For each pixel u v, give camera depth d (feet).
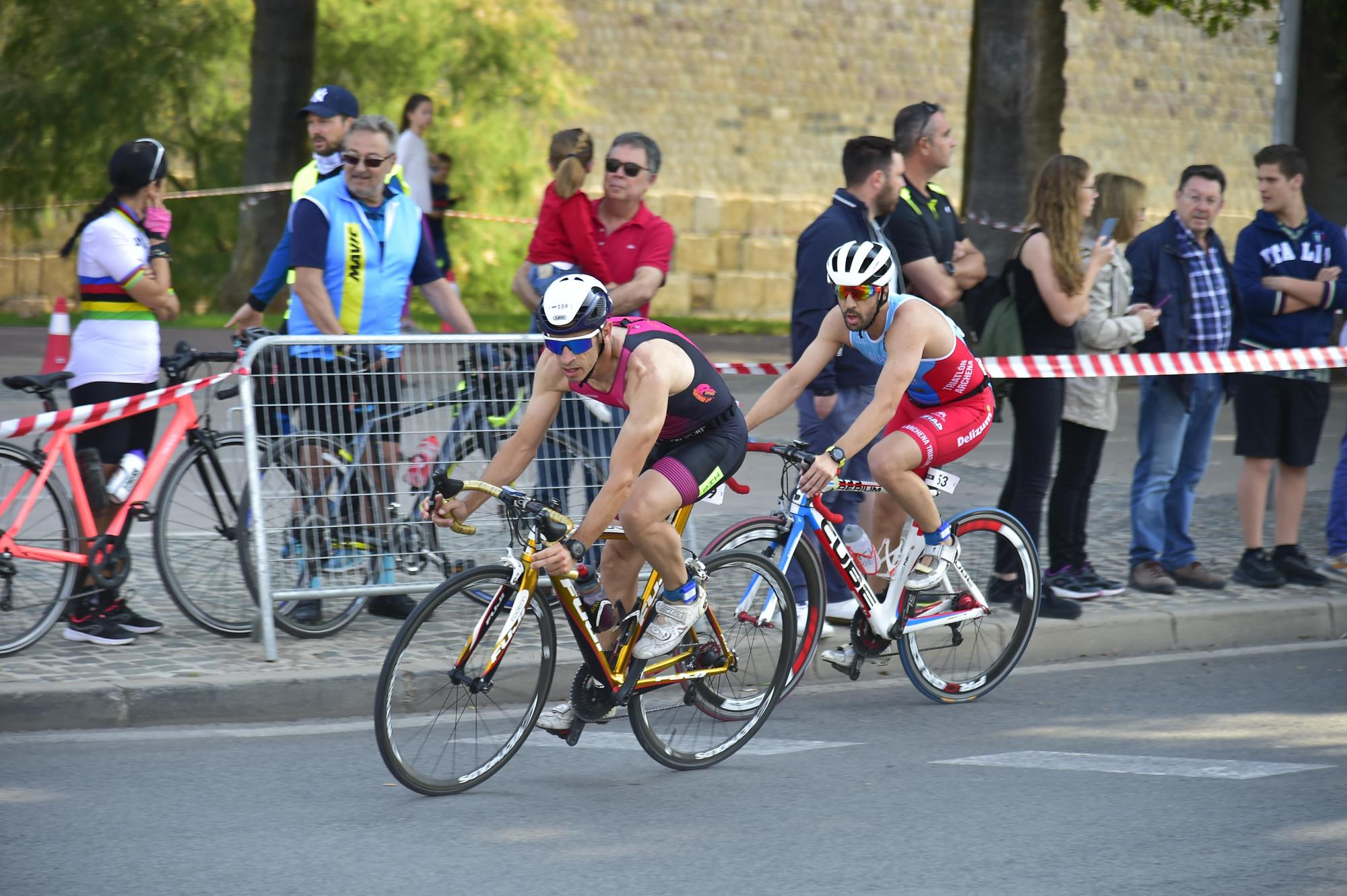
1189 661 78.84
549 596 58.44
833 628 78.23
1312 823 52.39
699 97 338.75
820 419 74.28
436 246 175.52
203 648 71.00
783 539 64.34
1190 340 84.94
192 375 78.38
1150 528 86.89
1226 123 392.68
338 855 48.85
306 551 72.69
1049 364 78.84
